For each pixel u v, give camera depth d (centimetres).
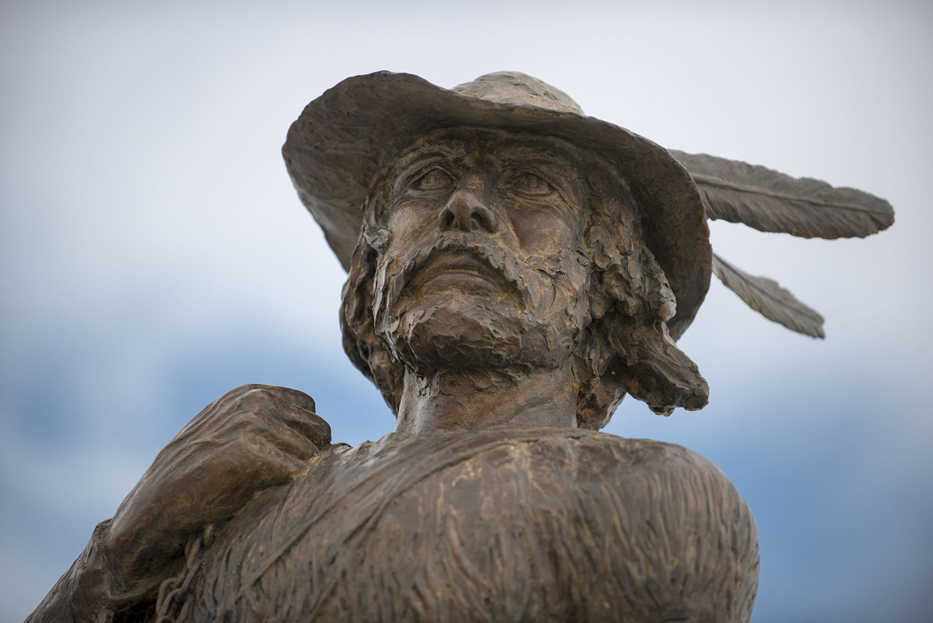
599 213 915
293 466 768
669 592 679
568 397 868
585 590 676
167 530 752
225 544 744
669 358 914
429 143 920
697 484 711
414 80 870
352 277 949
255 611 703
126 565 757
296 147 962
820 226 998
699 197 907
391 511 697
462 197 850
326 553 695
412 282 846
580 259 888
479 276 838
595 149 909
